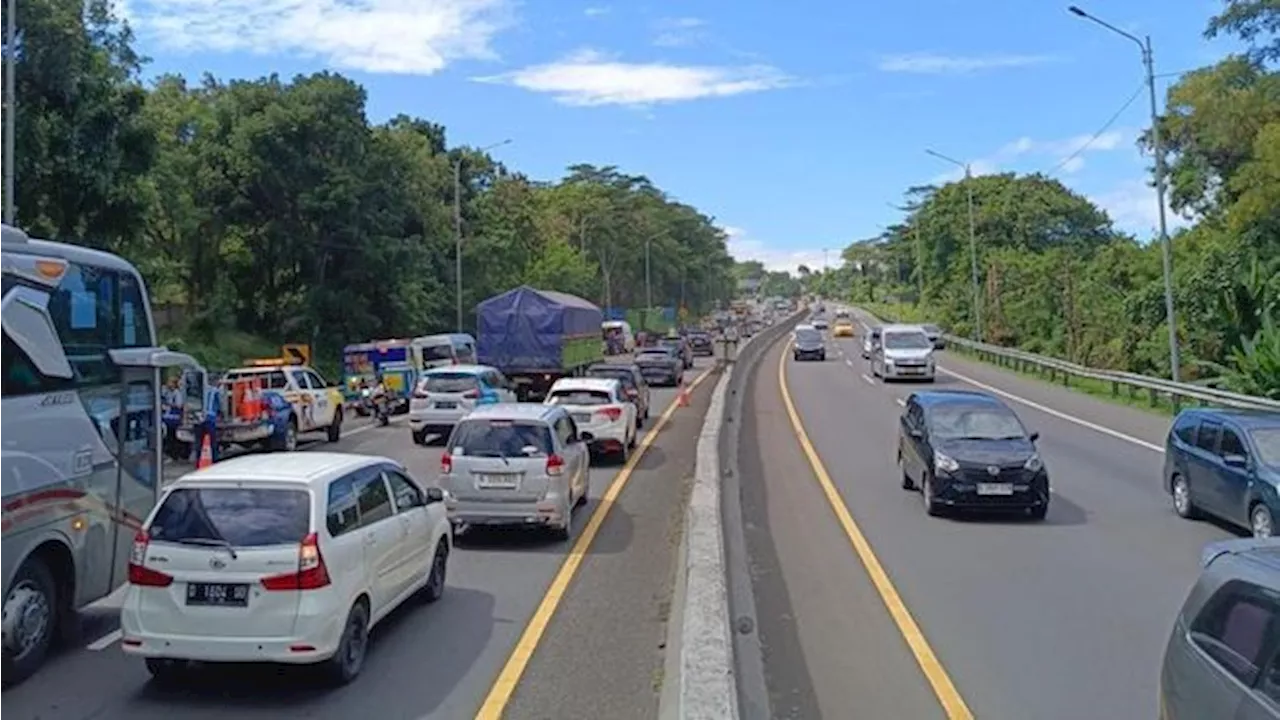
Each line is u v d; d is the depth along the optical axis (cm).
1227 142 4100
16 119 2627
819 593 1173
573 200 11106
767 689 852
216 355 4412
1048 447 2502
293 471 916
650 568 1311
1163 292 4212
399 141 5628
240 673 913
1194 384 3291
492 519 1439
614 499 1827
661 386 4678
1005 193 9356
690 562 1061
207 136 4731
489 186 7394
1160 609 1103
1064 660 931
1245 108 3969
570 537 1501
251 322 5162
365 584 921
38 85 2719
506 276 6788
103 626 1088
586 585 1225
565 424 1631
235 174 4738
